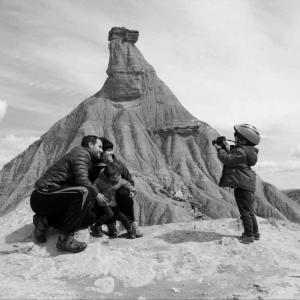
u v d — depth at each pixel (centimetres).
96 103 16362
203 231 791
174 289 493
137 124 15300
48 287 491
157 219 10338
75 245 600
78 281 523
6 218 791
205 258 616
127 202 769
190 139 14988
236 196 695
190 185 12744
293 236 790
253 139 677
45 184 633
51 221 659
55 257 593
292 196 18638
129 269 554
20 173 15250
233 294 465
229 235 757
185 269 578
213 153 14212
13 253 620
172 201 11312
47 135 16250
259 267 583
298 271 561
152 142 14850
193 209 11262
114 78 16712
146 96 16688
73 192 613
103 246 656
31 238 670
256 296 455
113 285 505
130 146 14250
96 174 742
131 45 17600
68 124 16250
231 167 684
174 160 14012
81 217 613
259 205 12650
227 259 622
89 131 14800
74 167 638
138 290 498
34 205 641
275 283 497
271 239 737
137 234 789
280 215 12256
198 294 480
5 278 525
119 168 736
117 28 17588
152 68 17488
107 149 734
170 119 16138
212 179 13300
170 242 728
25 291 468
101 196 664
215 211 11312
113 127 15238
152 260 609
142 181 12219
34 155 15350
